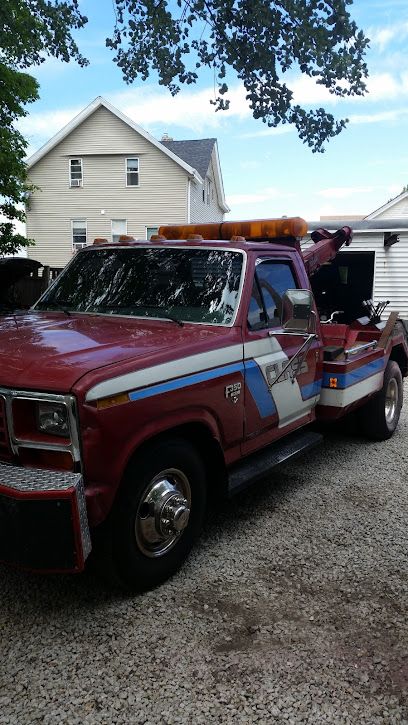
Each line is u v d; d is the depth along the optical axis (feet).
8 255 53.16
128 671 8.52
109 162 94.58
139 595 10.55
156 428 9.80
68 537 8.28
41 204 97.14
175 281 13.37
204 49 28.14
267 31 25.89
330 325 20.39
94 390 8.68
